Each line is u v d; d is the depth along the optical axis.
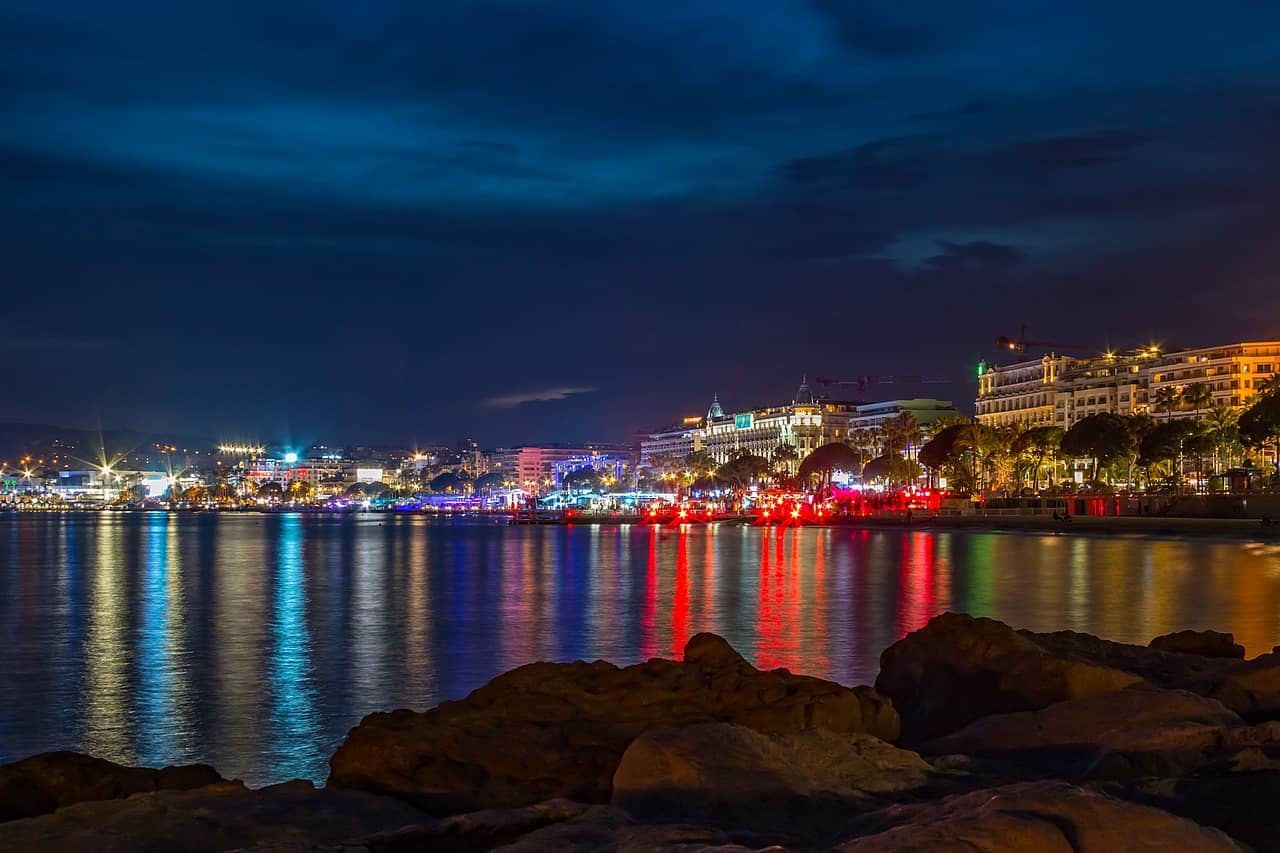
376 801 10.40
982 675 15.85
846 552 114.44
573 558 110.25
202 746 27.17
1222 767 10.78
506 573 88.44
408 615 56.31
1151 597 60.84
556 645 44.16
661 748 10.16
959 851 6.89
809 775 10.43
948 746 12.71
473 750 11.77
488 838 8.92
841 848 7.22
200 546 146.38
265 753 26.44
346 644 44.97
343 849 8.23
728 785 9.83
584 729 12.55
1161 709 12.48
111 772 12.36
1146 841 7.39
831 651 40.41
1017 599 60.75
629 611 57.03
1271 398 146.38
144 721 29.94
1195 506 151.38
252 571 93.00
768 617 53.16
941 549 117.44
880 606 58.16
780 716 12.94
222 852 8.81
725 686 13.91
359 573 89.69
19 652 43.44
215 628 51.19
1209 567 84.62
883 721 13.88
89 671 38.38
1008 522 163.25
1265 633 43.28
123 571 93.81
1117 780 10.44
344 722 29.67
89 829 9.20
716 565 95.88
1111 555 101.06
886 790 10.30
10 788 11.75
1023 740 12.43
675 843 7.99
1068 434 180.38
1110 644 18.27
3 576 87.62
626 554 117.12
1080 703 13.07
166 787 12.34
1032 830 7.11
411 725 12.30
